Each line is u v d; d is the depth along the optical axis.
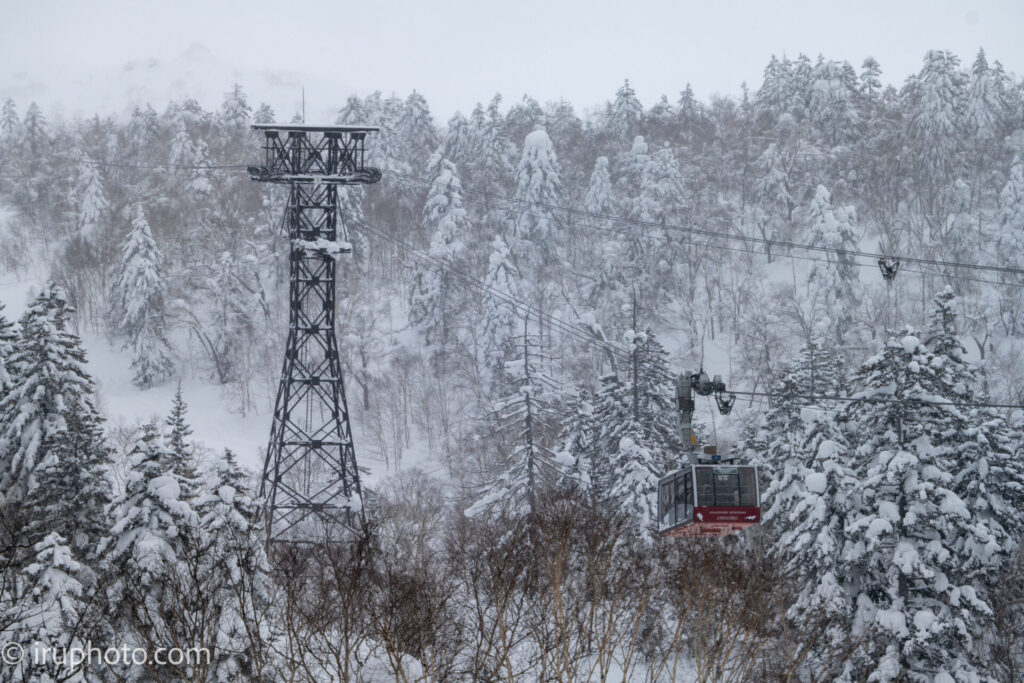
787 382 59.44
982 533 42.50
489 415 79.69
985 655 46.50
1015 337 114.62
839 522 45.38
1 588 31.39
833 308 110.75
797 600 43.47
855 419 50.19
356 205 132.38
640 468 58.12
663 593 44.59
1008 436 50.91
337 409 56.53
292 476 86.19
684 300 127.81
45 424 55.03
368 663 35.16
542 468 61.16
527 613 37.19
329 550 39.62
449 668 34.94
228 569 34.22
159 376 115.06
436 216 126.75
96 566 38.12
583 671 37.84
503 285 102.94
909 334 46.03
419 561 46.75
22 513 39.12
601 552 41.59
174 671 31.98
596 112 199.38
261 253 135.88
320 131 55.97
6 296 133.88
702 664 37.91
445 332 116.88
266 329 121.62
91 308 129.00
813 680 39.03
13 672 29.84
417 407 107.94
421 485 86.25
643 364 70.00
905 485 43.78
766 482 57.94
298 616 35.91
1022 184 125.25
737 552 50.41
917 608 43.38
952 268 127.75
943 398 45.03
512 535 47.41
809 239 119.94
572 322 117.88
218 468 39.25
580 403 69.56
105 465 51.44
